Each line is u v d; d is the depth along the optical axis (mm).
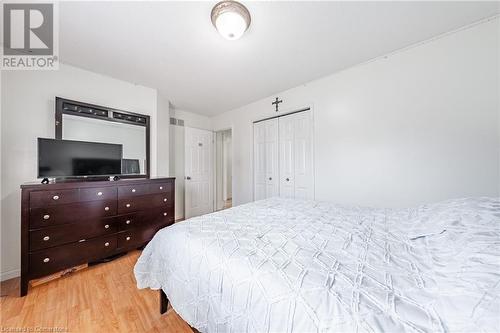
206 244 1088
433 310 557
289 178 3078
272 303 688
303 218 1540
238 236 1180
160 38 1783
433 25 1655
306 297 656
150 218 2488
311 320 594
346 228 1299
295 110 2932
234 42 1852
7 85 1906
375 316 557
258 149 3553
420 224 1159
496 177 1577
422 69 1885
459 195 1721
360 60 2195
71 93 2268
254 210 1789
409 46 1938
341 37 1799
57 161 1951
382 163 2133
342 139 2434
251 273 812
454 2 1423
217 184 4883
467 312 508
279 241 1105
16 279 1866
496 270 604
